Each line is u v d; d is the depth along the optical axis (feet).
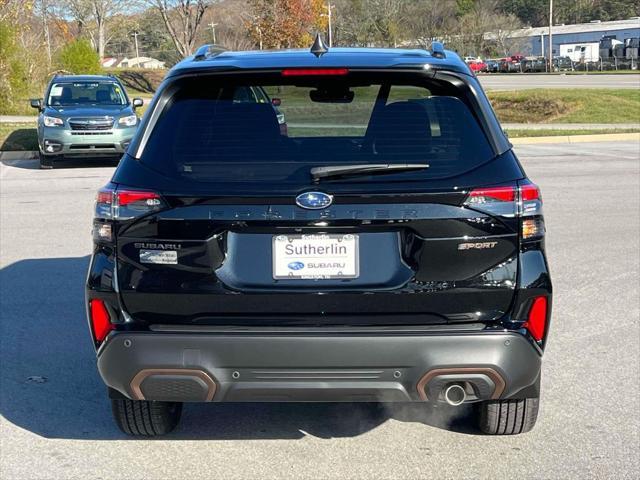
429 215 11.70
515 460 13.66
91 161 59.82
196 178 12.00
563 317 21.62
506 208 11.88
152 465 13.58
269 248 11.87
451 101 12.67
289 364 11.78
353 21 265.54
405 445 14.28
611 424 15.02
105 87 59.62
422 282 11.80
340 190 11.69
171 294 11.96
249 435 14.75
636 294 23.72
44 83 102.47
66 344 19.65
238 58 13.23
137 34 328.49
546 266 12.18
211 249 11.83
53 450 14.14
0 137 68.18
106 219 12.26
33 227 33.86
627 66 235.61
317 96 12.88
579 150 62.69
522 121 94.07
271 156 12.10
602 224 33.60
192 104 12.70
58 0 193.88
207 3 143.84
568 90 108.17
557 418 15.30
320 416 15.56
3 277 25.85
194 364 11.83
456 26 293.43
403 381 11.89
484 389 12.10
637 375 17.47
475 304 11.94
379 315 11.87
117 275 12.19
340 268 11.85
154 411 13.87
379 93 12.84
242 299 11.83
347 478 13.09
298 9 163.63
